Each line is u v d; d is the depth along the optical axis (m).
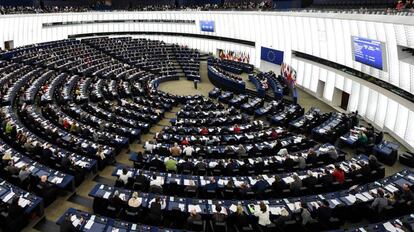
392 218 11.48
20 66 32.38
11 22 40.25
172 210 10.83
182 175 13.45
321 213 10.50
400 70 19.05
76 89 27.41
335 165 14.30
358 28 22.52
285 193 12.59
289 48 33.88
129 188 13.12
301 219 10.45
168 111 26.64
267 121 24.02
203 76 40.66
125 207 11.27
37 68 32.28
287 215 10.38
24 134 16.19
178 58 44.81
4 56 34.81
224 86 34.12
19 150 15.52
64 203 12.95
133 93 30.12
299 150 17.34
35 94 25.30
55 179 12.92
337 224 10.55
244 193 12.36
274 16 35.44
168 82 37.59
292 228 10.37
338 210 11.19
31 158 14.86
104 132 18.33
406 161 16.75
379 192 11.36
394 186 12.56
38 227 11.41
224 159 15.38
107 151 16.23
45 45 41.84
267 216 10.37
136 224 10.17
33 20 43.69
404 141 19.25
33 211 11.34
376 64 21.03
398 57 19.11
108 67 36.75
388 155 16.56
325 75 28.39
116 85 31.06
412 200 11.48
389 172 16.25
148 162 14.82
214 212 11.00
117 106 24.53
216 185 12.78
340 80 26.22
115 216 11.37
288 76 31.67
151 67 39.88
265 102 29.75
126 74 34.78
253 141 18.03
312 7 33.72
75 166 14.07
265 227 10.34
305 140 17.66
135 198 11.00
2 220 10.49
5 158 13.39
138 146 19.11
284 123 22.39
